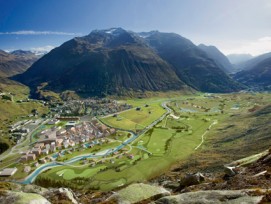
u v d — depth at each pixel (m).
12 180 149.50
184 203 31.75
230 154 144.00
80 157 184.50
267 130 172.75
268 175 43.47
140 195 44.41
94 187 133.12
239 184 43.91
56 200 53.81
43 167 168.00
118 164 165.38
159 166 155.88
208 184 51.41
